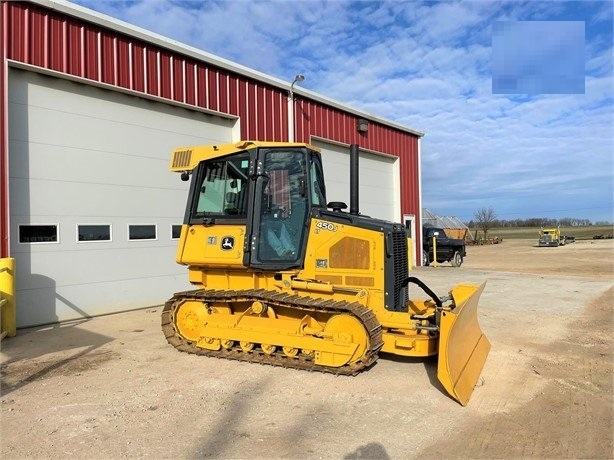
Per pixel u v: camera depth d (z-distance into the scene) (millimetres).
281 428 4020
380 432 3957
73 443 3762
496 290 12523
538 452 3648
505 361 6020
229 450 3631
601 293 11945
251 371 5539
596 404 4613
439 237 21922
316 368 5441
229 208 6238
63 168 8695
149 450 3639
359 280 5738
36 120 8352
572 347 6699
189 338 6418
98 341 7109
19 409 4457
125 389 4969
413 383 5137
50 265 8484
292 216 6066
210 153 6387
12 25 7914
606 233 64125
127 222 9695
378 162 18328
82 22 8789
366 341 5238
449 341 4746
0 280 7379
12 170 8023
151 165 10141
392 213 19125
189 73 10625
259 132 12328
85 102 9039
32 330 7930
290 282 5980
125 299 9641
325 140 15055
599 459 3541
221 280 6566
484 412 4402
